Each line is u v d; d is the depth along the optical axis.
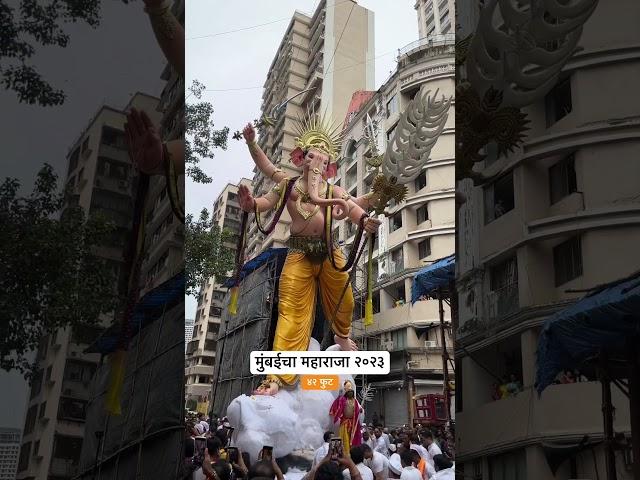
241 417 4.30
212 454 3.96
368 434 4.62
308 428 4.48
